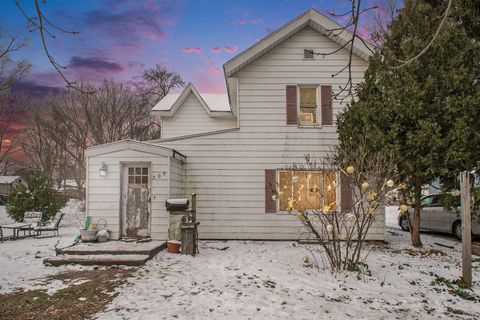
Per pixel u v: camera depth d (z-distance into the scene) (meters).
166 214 9.78
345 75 11.69
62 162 35.53
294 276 6.72
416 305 5.59
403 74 9.28
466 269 6.66
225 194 11.59
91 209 9.82
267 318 4.67
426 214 13.60
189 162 11.70
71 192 37.72
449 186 9.34
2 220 20.64
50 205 15.95
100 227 9.75
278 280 6.44
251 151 11.68
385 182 7.25
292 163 11.58
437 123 8.81
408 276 7.16
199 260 8.00
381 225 11.29
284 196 11.55
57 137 30.83
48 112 30.25
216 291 5.70
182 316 4.62
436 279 6.95
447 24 9.21
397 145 8.89
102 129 29.58
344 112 10.85
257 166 11.65
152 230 9.73
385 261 8.45
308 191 11.50
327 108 11.63
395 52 9.90
